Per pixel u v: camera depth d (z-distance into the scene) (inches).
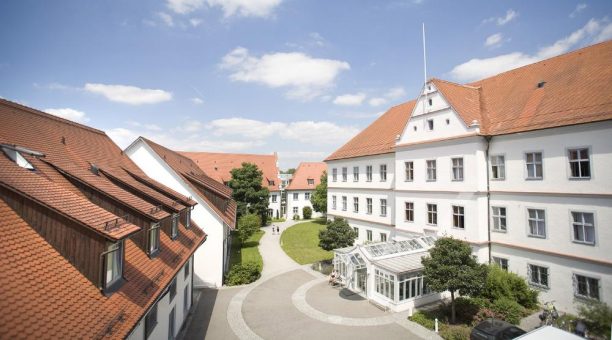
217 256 1004.6
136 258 467.8
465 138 892.0
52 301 284.8
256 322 733.3
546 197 769.6
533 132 792.3
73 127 702.5
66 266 334.0
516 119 854.5
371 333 671.8
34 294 274.5
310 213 2864.2
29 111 576.7
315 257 1380.4
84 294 324.8
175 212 626.5
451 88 996.6
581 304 685.9
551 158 762.2
